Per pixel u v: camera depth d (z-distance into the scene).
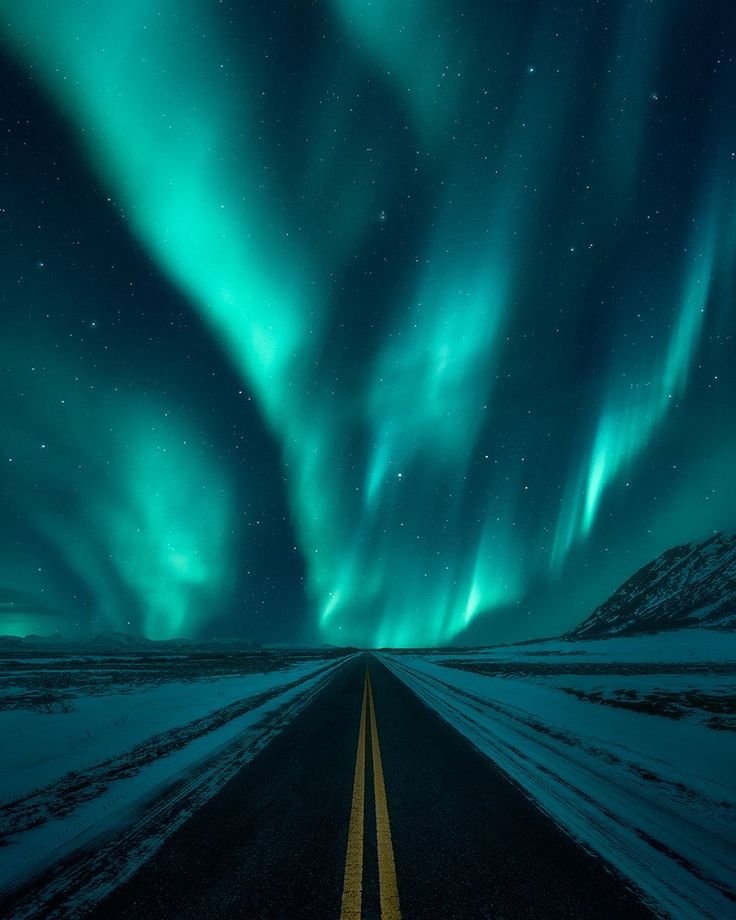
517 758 6.43
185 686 16.55
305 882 3.03
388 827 3.97
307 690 15.21
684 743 7.25
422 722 9.25
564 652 62.53
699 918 2.68
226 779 5.35
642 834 3.86
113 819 4.14
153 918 2.65
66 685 17.03
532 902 2.81
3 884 3.03
